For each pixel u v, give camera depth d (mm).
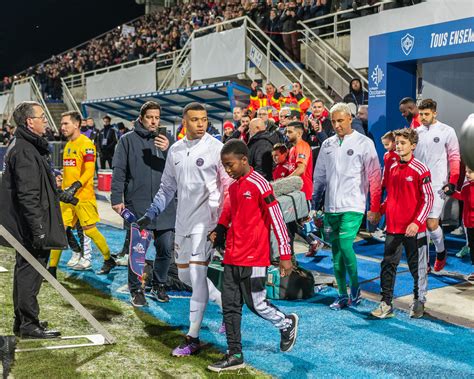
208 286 4312
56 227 4297
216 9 18609
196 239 4098
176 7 22266
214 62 14102
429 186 4660
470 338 4438
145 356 4105
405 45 7566
